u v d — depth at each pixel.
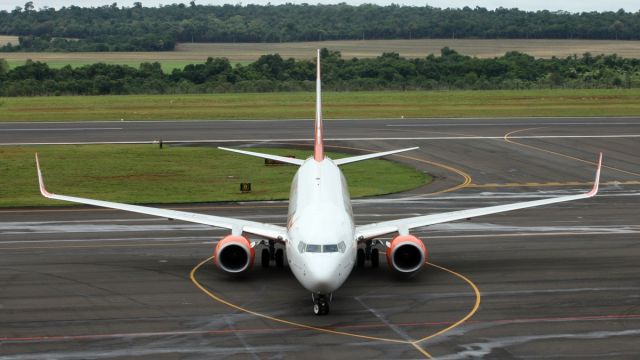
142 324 125.88
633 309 132.12
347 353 112.56
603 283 147.88
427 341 117.38
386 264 163.25
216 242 184.12
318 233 131.75
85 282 150.12
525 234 190.62
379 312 131.25
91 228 199.38
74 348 115.19
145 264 163.50
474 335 119.94
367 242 159.62
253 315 130.12
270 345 116.00
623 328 122.69
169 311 132.50
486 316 129.00
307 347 115.12
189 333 121.50
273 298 139.50
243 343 116.94
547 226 199.75
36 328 124.06
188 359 110.56
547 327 123.44
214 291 143.88
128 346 115.94
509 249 175.62
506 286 146.25
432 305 134.88
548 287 145.38
